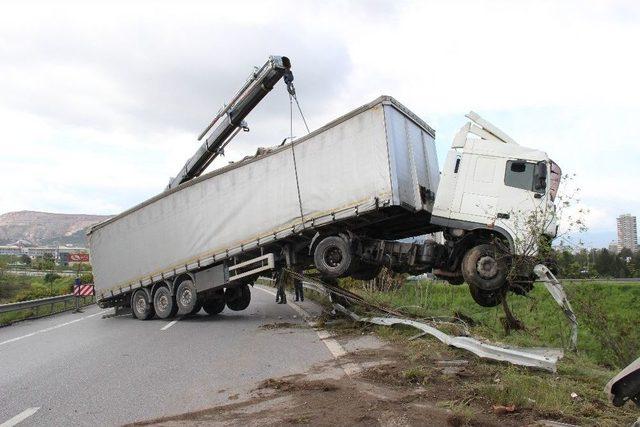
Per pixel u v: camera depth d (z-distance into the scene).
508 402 5.01
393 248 11.91
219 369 7.52
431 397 5.29
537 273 9.63
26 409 5.89
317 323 11.89
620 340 8.94
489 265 10.73
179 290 15.24
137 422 5.17
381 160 10.88
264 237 12.91
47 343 11.50
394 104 11.17
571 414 4.75
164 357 8.80
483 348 7.00
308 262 13.96
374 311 11.62
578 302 9.15
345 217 11.36
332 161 11.70
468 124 11.60
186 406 5.64
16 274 51.00
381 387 5.76
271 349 8.97
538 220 10.26
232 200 13.70
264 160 13.05
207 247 14.27
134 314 16.50
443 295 17.48
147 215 16.05
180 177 17.53
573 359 7.29
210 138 16.22
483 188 11.09
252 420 4.93
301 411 5.05
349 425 4.54
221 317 15.59
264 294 26.56
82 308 23.95
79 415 5.54
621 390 3.17
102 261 17.81
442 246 11.60
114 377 7.37
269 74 13.86
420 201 11.48
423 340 8.39
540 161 10.74
